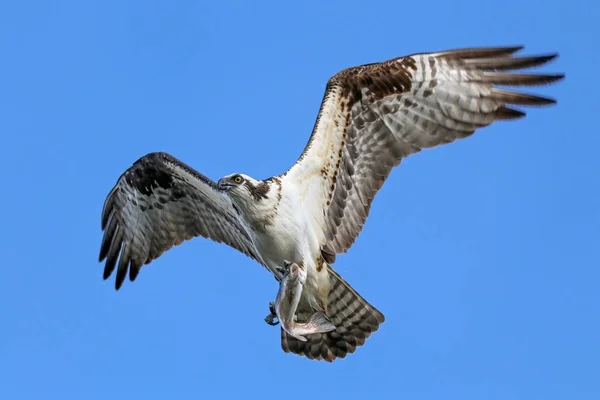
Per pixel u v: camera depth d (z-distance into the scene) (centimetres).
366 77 1560
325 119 1559
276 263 1572
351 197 1589
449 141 1565
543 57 1515
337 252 1584
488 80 1536
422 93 1566
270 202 1535
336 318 1644
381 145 1587
